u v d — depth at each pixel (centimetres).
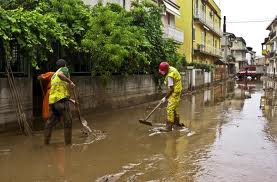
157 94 2097
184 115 1445
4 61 969
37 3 1171
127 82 1692
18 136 976
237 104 1889
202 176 657
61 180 637
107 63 1342
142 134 1041
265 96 2452
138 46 1594
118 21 1431
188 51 3841
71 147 873
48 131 886
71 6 1231
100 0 1789
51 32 1026
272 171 686
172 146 891
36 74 1156
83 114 1341
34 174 670
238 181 630
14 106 995
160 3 2658
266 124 1220
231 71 8244
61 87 880
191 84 3055
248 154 810
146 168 707
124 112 1521
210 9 5197
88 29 1268
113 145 900
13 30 913
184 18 3712
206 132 1072
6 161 752
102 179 637
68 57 1250
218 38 6203
